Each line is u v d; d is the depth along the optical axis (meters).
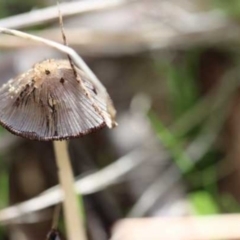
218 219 0.31
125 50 0.37
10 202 0.34
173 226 0.31
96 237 0.33
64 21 0.39
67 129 0.25
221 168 0.35
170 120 0.36
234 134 0.35
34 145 0.35
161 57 0.37
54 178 0.34
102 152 0.35
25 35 0.26
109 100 0.25
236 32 0.37
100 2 0.34
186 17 0.37
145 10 0.39
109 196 0.33
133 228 0.31
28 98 0.25
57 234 0.28
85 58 0.37
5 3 0.38
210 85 0.37
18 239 0.32
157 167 0.34
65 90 0.25
